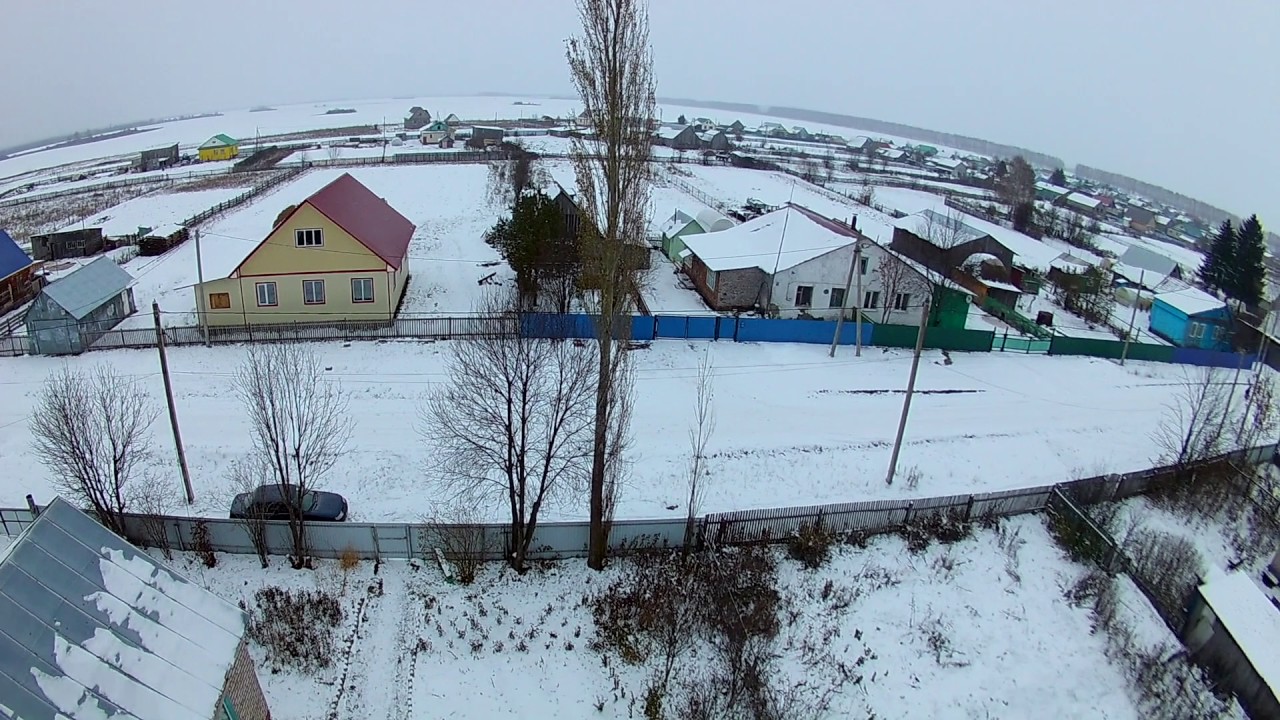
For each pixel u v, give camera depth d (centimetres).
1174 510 2714
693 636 2036
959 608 2178
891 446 3055
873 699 1875
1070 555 2422
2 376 3216
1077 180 18125
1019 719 1847
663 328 3909
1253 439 3309
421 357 3528
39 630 1183
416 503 2462
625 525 2248
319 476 2556
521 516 2130
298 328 3672
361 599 2062
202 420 2897
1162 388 3938
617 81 1781
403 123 16700
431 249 5472
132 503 2352
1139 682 1952
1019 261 6544
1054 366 4119
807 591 2197
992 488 2816
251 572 2134
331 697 1784
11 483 2467
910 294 4419
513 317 2977
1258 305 6284
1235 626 1925
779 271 4303
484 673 1878
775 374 3647
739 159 11325
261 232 5894
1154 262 6862
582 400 2350
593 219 1934
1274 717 1742
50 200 8219
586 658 1950
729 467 2800
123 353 3466
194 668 1323
